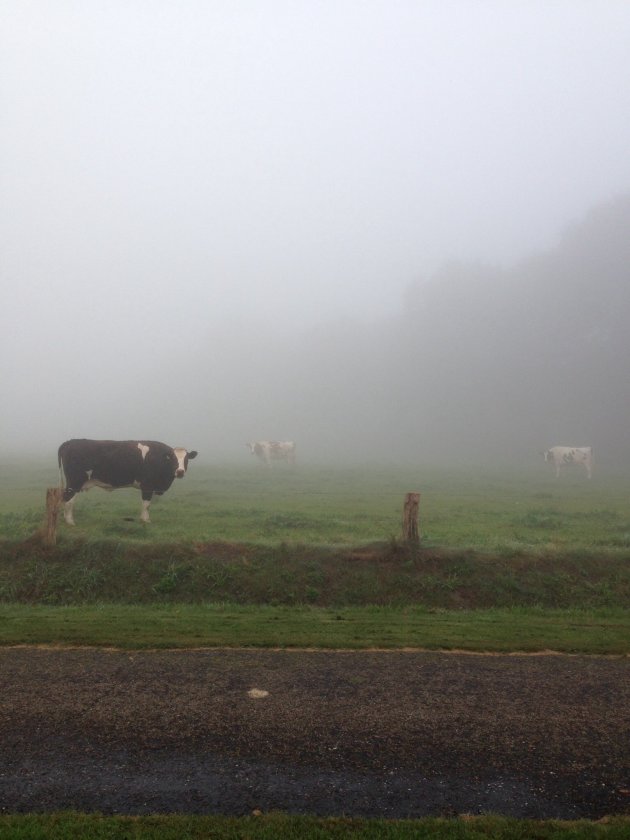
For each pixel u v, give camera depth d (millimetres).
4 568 11461
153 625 8469
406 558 11695
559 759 4934
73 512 17922
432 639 7914
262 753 4949
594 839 3975
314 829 4055
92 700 5820
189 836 3971
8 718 5449
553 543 13859
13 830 3986
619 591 11203
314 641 7715
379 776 4672
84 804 4297
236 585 11133
